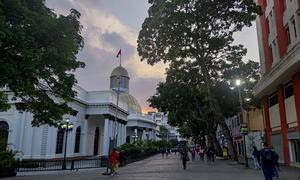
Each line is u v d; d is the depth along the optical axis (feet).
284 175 55.77
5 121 139.13
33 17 44.62
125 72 297.53
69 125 110.52
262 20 103.76
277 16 87.40
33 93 52.11
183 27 82.99
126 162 117.19
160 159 152.56
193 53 93.71
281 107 85.05
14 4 42.22
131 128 285.02
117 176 63.93
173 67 120.98
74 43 50.37
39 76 49.78
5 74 40.68
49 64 48.85
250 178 52.49
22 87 47.80
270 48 98.27
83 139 181.78
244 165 85.05
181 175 61.36
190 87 132.77
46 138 140.67
